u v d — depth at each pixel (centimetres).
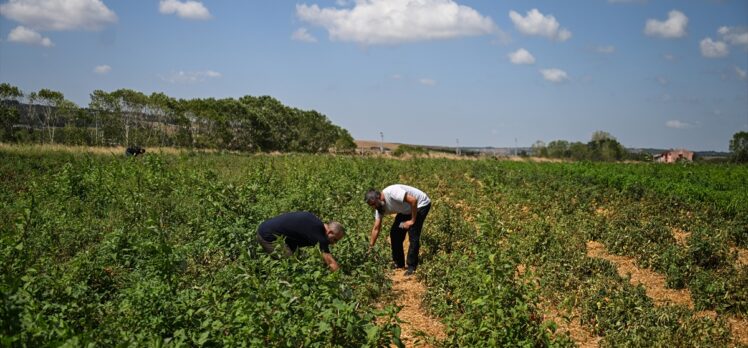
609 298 820
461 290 746
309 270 627
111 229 1138
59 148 3366
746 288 859
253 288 576
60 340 468
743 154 5894
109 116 5100
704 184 2534
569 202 1703
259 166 1722
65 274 707
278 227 759
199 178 1633
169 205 1320
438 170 2836
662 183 2141
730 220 1523
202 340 491
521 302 613
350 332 516
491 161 3597
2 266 649
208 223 973
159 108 5494
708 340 691
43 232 1020
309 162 2536
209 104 6719
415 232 984
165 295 584
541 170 3134
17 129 4806
